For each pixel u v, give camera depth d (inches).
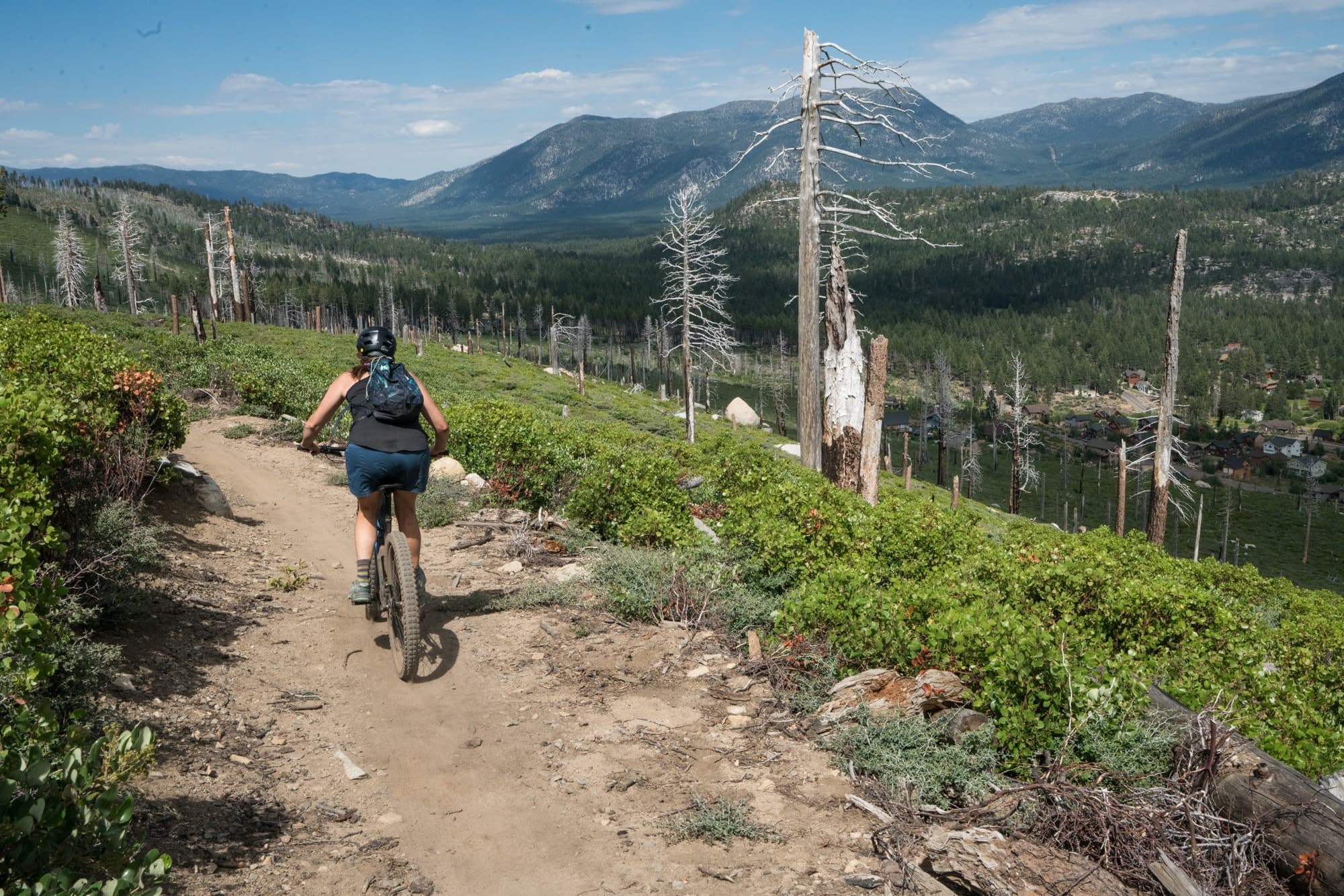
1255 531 5103.3
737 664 220.5
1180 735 175.2
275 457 528.4
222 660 211.3
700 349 1625.2
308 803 152.3
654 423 2162.9
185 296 6835.6
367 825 146.9
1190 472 6358.3
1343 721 274.4
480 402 526.6
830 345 768.9
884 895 128.3
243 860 130.7
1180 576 617.6
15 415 185.2
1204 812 155.6
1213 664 266.8
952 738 183.2
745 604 261.0
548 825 148.2
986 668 192.1
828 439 780.6
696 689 205.8
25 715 117.0
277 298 7396.7
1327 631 470.0
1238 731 201.3
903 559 362.9
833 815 152.8
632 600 254.5
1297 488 5905.5
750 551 337.4
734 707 196.9
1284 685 269.0
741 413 3420.3
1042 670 186.9
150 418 351.6
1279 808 150.6
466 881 132.3
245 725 179.6
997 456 6437.0
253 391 719.1
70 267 3855.8
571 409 2150.6
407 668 205.3
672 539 338.6
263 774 160.2
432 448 233.0
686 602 256.8
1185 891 135.2
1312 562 4564.5
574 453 484.1
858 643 219.6
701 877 133.0
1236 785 158.9
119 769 112.9
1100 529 773.3
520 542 329.7
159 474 340.2
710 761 171.9
